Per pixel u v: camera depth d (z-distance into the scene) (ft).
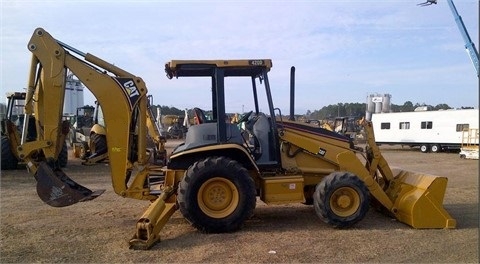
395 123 100.42
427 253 18.78
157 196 23.31
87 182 41.57
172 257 18.19
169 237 21.22
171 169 23.03
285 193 23.17
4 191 35.63
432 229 22.84
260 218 25.50
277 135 24.23
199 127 23.49
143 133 23.20
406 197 23.79
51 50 21.80
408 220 23.22
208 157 22.33
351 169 24.34
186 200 21.44
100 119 54.60
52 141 22.04
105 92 22.43
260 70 24.41
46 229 22.85
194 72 24.44
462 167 60.34
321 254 18.58
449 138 88.99
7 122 48.55
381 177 27.14
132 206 29.04
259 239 20.85
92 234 21.84
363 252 18.88
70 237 21.30
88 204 29.76
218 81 23.12
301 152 25.04
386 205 24.62
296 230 22.63
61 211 27.43
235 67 23.44
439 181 23.07
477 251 19.07
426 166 61.98
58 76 21.90
